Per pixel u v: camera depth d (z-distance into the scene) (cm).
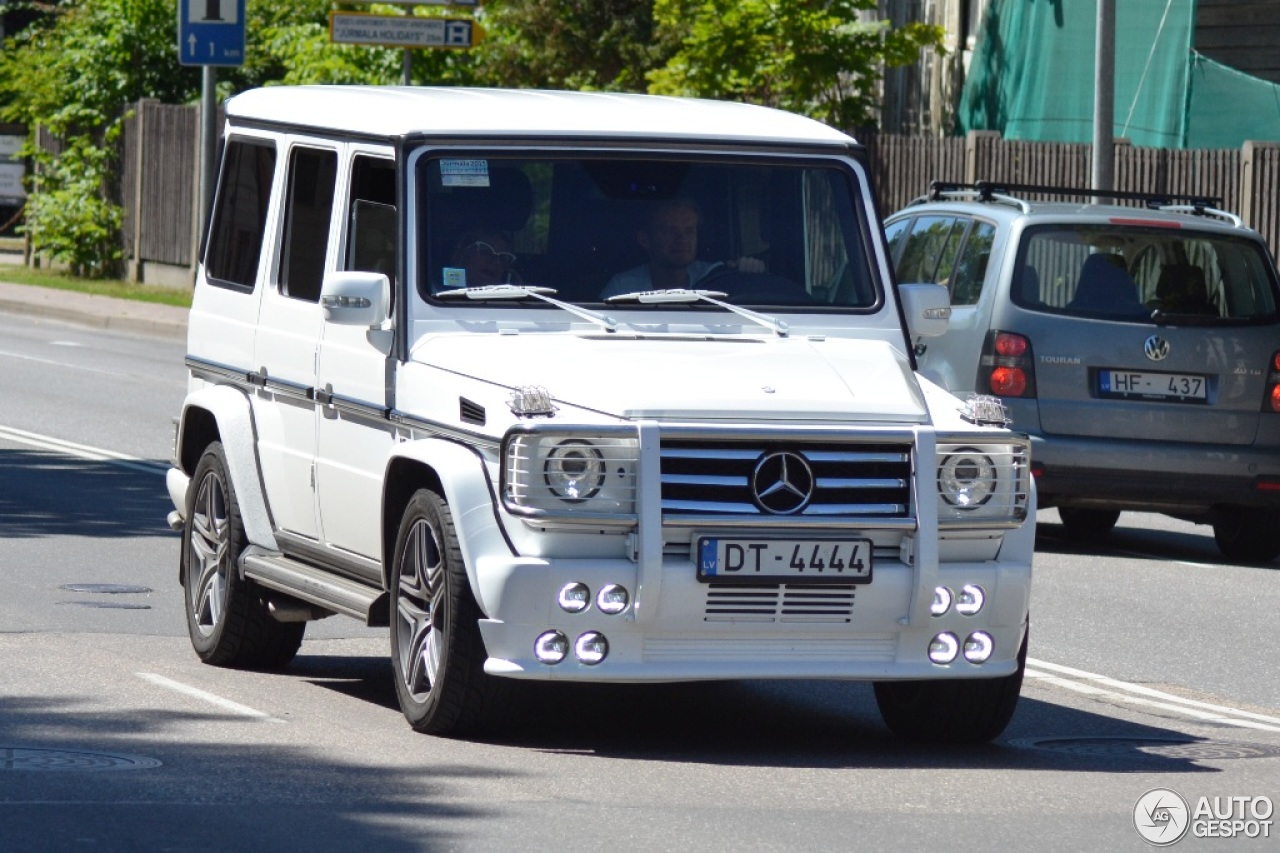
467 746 1505
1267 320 2691
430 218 1622
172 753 1441
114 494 2928
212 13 5303
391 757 1452
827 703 1792
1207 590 2477
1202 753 1599
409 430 1564
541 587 1417
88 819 1250
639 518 1416
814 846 1241
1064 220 2686
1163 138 4744
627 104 1750
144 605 2138
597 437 1423
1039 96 5125
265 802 1308
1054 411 2638
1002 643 1510
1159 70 4762
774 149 1700
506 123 1659
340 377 1677
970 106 5466
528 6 7088
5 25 9519
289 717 1594
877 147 5056
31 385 4403
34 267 7762
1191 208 2850
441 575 1495
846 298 1686
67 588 2211
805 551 1438
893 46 5534
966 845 1257
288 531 1795
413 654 1537
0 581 2234
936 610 1477
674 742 1573
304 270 1770
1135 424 2636
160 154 7044
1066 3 5025
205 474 1892
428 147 1636
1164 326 2650
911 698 1611
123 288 6912
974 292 2717
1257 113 4634
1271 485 2648
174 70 7456
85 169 7338
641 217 1661
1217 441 2650
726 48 5569
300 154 1805
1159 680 1927
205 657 1852
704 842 1242
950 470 1486
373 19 4488
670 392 1454
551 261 1638
